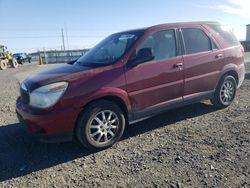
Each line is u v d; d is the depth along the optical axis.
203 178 3.59
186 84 5.55
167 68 5.24
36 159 4.53
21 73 21.78
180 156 4.24
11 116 7.04
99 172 3.97
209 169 3.80
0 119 6.82
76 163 4.30
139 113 5.02
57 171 4.10
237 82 6.67
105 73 4.65
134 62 4.87
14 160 4.53
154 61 5.12
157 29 5.32
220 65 6.11
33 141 5.26
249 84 9.52
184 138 4.93
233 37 6.65
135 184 3.58
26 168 4.25
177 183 3.52
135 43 5.02
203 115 6.12
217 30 6.31
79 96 4.39
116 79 4.69
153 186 3.50
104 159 4.37
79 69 4.80
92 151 4.68
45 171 4.12
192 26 5.84
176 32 5.55
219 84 6.24
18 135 5.61
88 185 3.65
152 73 5.05
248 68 14.81
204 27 6.06
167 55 5.32
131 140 5.03
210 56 5.91
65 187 3.65
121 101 4.83
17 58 43.91
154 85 5.10
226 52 6.24
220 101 6.35
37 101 4.38
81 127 4.48
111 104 4.68
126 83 4.78
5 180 3.93
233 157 4.10
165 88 5.25
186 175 3.70
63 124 4.35
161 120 5.96
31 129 4.46
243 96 7.70
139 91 4.94
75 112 4.39
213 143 4.64
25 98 4.70
